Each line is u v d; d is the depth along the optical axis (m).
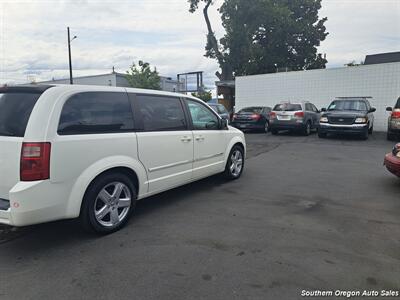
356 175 6.75
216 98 25.31
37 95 3.24
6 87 3.42
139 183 4.11
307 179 6.42
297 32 32.66
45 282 2.77
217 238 3.62
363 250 3.30
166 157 4.52
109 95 3.82
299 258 3.14
